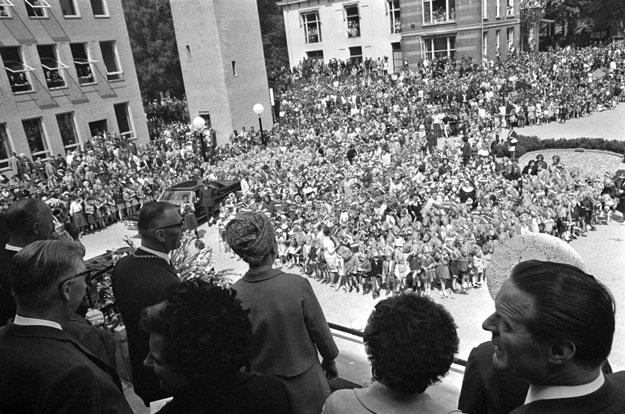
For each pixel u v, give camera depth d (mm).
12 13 28688
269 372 2928
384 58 50781
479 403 2232
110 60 34875
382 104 39062
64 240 2604
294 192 22891
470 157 27328
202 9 36469
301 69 54719
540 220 18000
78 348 2482
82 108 32750
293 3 56250
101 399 2248
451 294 15719
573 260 2381
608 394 1468
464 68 43719
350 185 23500
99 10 33812
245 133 36469
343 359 4676
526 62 44469
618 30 58812
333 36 55156
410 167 25250
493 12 46500
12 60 29188
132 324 3377
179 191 23422
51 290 2400
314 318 2980
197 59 38062
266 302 2875
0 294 3408
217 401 1977
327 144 31781
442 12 46594
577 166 27750
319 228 18219
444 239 16125
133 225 22141
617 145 28875
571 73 41344
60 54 31297
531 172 24453
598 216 20062
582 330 1367
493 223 17375
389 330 1935
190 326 1924
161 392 3416
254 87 40125
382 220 19094
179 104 51219
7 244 3621
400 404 1964
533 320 1420
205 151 30922
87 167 27250
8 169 28609
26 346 2283
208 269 6145
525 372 1518
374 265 15930
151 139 41000
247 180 26203
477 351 2299
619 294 14391
